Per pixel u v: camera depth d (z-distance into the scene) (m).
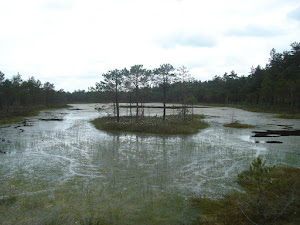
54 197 6.56
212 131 19.95
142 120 24.78
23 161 10.35
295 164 9.84
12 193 6.86
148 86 26.70
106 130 20.02
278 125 24.33
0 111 36.34
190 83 31.27
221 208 5.85
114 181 7.81
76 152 12.00
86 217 5.43
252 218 5.24
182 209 5.84
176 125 20.89
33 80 63.50
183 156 11.16
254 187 7.24
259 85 62.28
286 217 5.26
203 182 7.76
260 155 11.46
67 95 103.75
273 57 68.38
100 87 25.58
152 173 8.66
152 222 5.22
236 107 64.19
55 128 21.81
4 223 5.21
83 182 7.73
